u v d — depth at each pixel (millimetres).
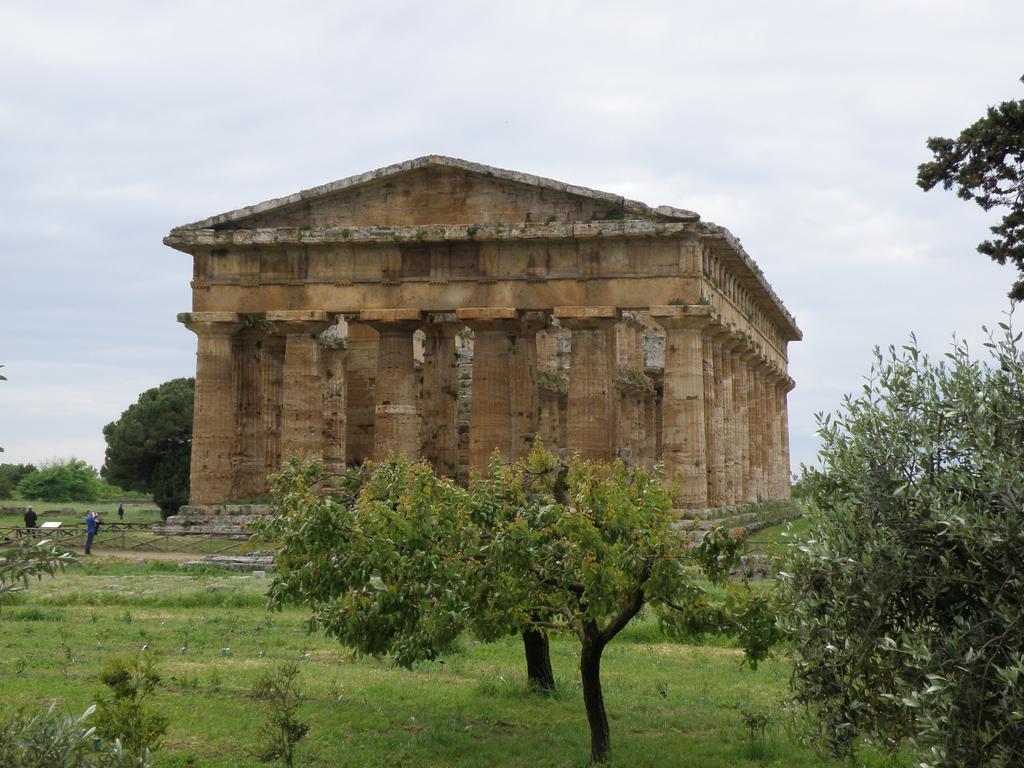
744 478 71625
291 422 60500
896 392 16781
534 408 60469
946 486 15766
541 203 58906
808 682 17422
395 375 60438
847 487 16797
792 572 17453
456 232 58656
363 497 24922
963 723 14562
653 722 24656
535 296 58562
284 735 20812
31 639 32812
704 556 22141
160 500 99188
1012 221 39312
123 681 19281
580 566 21172
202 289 62188
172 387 106812
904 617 16547
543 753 21969
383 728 23672
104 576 48094
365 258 60719
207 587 44062
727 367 66938
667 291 57062
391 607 22984
